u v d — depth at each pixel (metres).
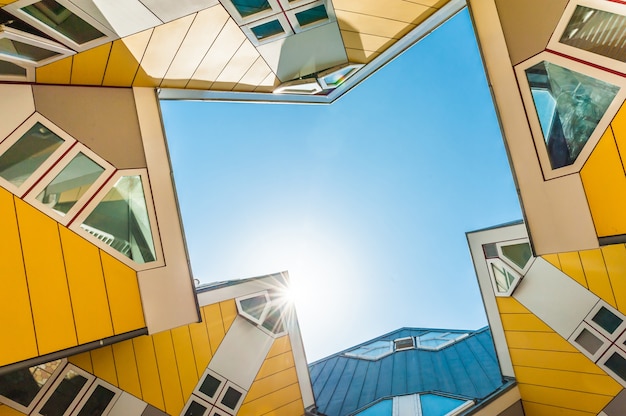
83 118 6.34
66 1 4.49
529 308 11.03
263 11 6.52
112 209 6.22
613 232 5.37
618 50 5.05
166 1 5.21
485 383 12.64
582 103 5.51
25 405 8.42
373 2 7.23
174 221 6.75
